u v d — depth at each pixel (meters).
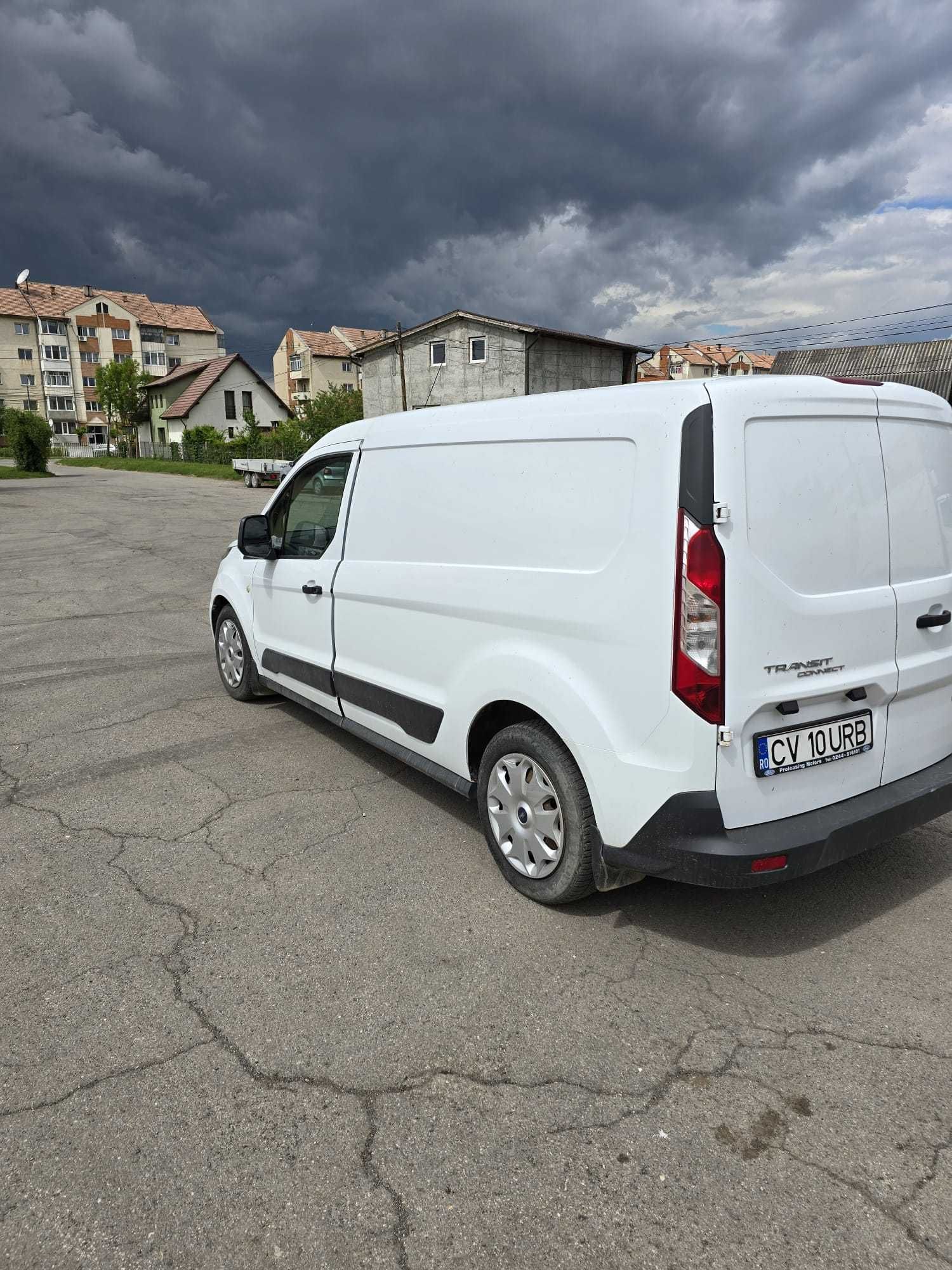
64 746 4.97
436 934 2.99
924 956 2.86
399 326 35.34
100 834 3.81
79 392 82.81
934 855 3.61
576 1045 2.42
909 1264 1.75
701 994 2.65
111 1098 2.21
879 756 2.93
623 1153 2.04
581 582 2.79
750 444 2.50
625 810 2.69
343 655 4.29
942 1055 2.38
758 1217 1.86
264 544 4.89
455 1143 2.06
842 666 2.74
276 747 4.95
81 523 19.62
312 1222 1.85
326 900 3.23
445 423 3.51
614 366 36.31
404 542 3.74
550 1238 1.81
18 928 3.04
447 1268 1.74
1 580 11.45
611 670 2.70
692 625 2.46
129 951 2.89
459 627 3.38
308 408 48.84
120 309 82.94
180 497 28.23
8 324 79.19
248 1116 2.15
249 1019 2.53
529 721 3.14
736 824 2.57
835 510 2.70
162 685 6.28
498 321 33.19
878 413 2.86
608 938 2.97
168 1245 1.79
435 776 3.67
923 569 3.04
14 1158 2.01
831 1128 2.11
